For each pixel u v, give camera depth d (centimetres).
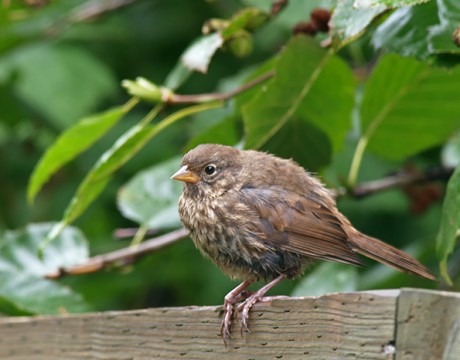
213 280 1412
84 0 1508
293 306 757
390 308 683
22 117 1525
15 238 1145
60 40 1512
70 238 1147
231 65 1538
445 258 854
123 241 1486
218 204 953
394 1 800
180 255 1452
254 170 975
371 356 693
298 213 941
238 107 1095
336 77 1017
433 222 1417
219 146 998
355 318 705
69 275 1117
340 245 927
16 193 1555
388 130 1147
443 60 880
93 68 1472
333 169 1297
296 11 1100
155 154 1449
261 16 988
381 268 1238
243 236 936
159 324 855
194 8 1578
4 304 1066
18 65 1461
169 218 1136
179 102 1017
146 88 1009
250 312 792
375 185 1165
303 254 929
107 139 1479
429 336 660
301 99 1016
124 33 1554
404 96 1103
